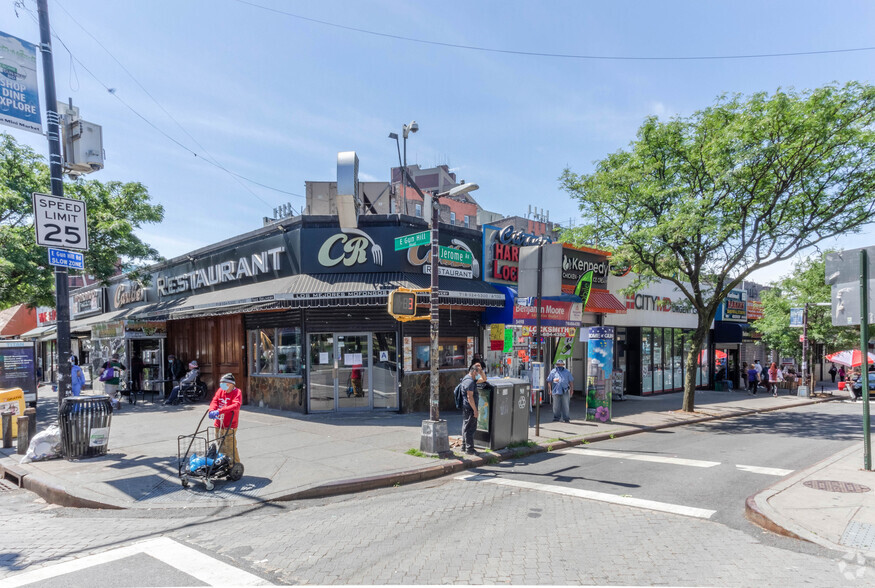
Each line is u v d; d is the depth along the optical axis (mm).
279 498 7145
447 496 7309
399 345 14164
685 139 15266
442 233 15125
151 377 20281
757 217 14969
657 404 18594
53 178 9398
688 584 4395
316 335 14438
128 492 7395
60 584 4516
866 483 7305
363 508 6801
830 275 8281
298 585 4434
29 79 8945
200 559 5062
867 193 13617
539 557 5008
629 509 6590
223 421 7820
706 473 8508
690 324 24453
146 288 22469
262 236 15648
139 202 21375
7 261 16359
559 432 12188
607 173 15906
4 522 6461
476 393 10281
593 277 19109
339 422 12875
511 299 15391
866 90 12547
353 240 14086
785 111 12852
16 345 16219
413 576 4590
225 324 17656
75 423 9180
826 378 39375
